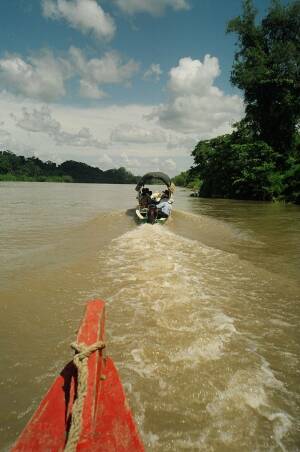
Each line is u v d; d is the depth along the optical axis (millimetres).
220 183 31562
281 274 6484
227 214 16875
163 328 4188
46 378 3311
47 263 6938
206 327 4230
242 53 31594
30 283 5691
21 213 16656
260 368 3453
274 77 28953
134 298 5078
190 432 2664
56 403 2453
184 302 4953
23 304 4898
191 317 4488
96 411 2395
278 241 9773
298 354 3738
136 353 3654
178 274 6199
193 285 5668
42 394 3104
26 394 3104
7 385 3211
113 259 7180
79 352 2611
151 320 4395
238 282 5957
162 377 3279
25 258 7387
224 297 5250
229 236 10570
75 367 2604
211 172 32625
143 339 3926
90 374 2500
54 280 5848
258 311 4805
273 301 5164
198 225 12844
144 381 3219
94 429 2258
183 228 12133
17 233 10688
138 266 6652
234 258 7523
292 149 30250
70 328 4250
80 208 19703
